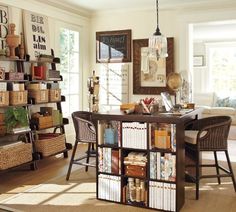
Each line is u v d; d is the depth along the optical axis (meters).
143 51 5.74
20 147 4.06
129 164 3.04
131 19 5.84
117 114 3.09
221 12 5.19
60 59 5.46
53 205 3.07
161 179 2.90
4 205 3.06
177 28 5.52
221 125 3.15
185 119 3.05
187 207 2.99
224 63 9.09
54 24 5.29
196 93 8.70
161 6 5.52
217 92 9.02
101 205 3.06
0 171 3.75
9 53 4.16
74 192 3.42
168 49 5.55
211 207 2.98
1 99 3.86
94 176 3.98
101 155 3.17
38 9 4.91
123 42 5.91
